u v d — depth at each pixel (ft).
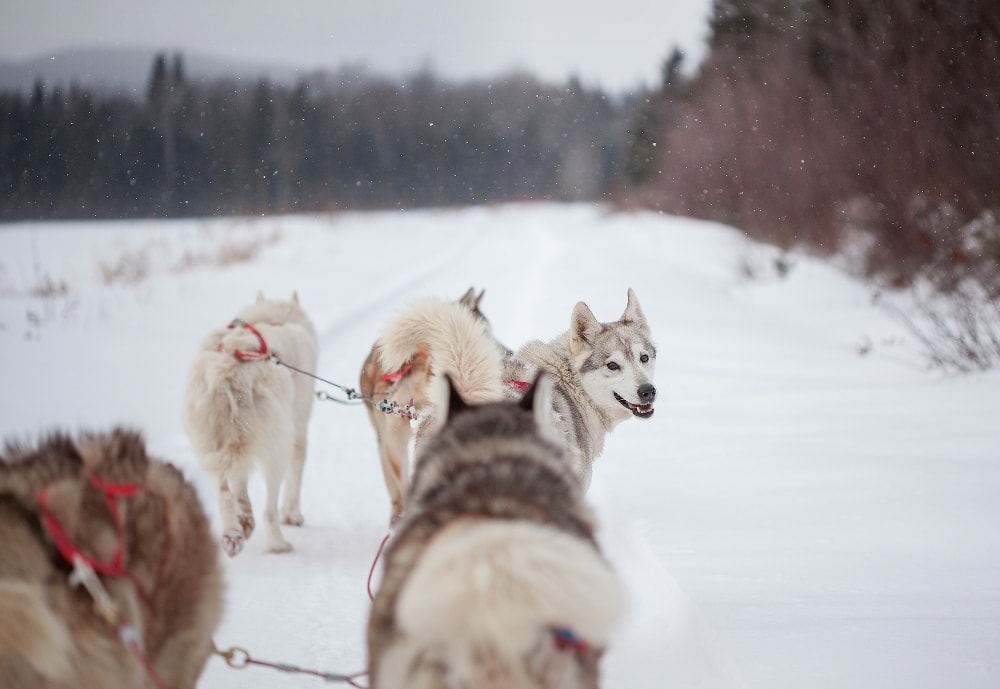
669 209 120.98
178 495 9.62
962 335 32.65
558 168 276.21
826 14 61.21
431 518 8.46
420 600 6.75
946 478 18.72
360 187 244.63
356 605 15.74
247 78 223.30
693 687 11.73
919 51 49.49
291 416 18.79
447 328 15.81
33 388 31.35
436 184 263.70
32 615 7.07
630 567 15.62
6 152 178.70
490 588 6.67
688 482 20.13
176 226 123.95
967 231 45.78
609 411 18.93
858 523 16.42
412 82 265.75
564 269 71.36
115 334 41.78
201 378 17.85
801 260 61.52
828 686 10.48
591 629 6.82
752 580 14.11
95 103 195.62
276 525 18.47
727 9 108.68
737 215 83.66
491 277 70.33
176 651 9.20
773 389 30.50
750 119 79.97
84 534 8.01
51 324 43.21
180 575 9.21
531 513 8.25
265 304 23.06
